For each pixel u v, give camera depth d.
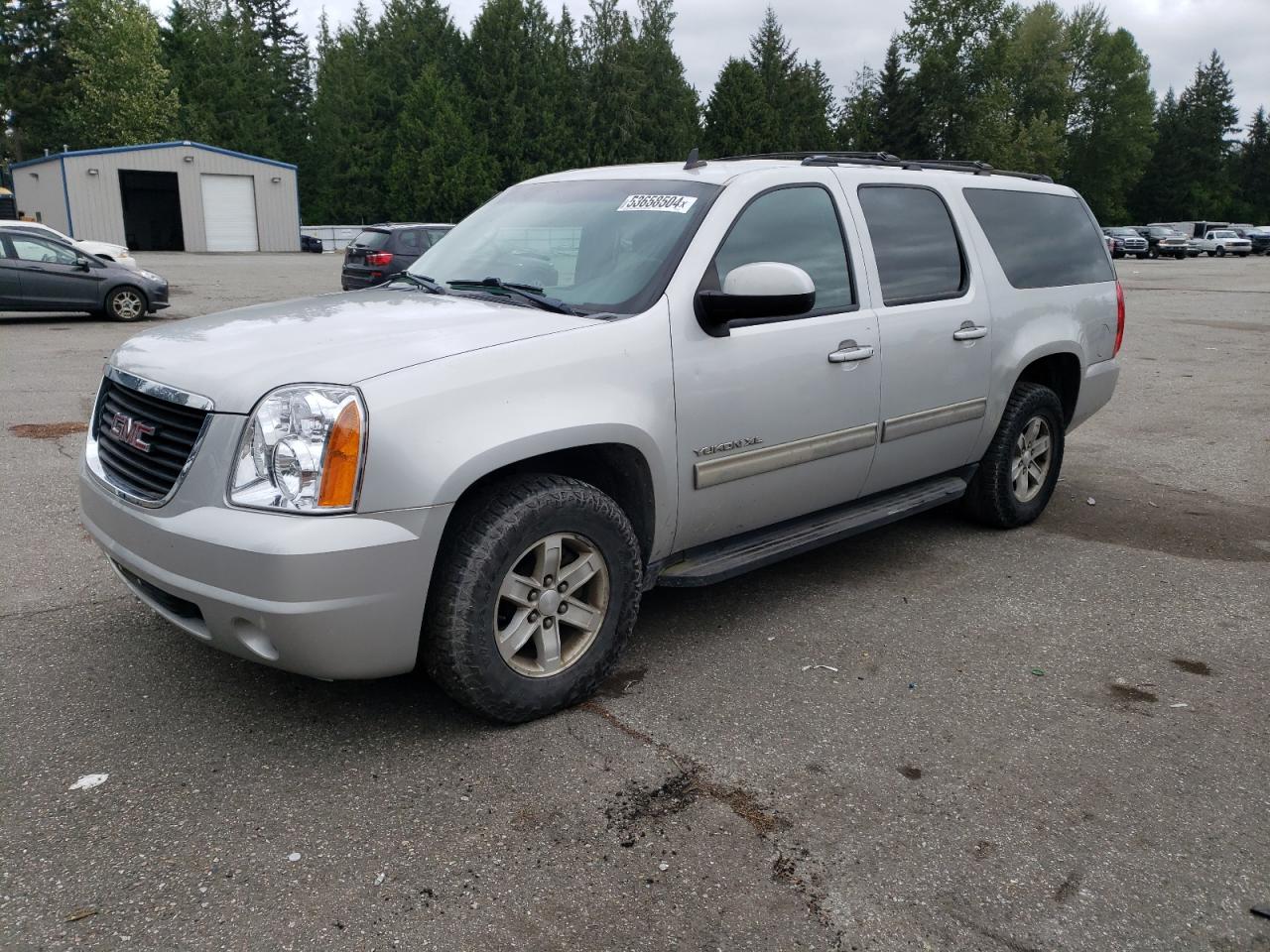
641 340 3.39
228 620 2.82
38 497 5.79
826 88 74.81
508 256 4.03
